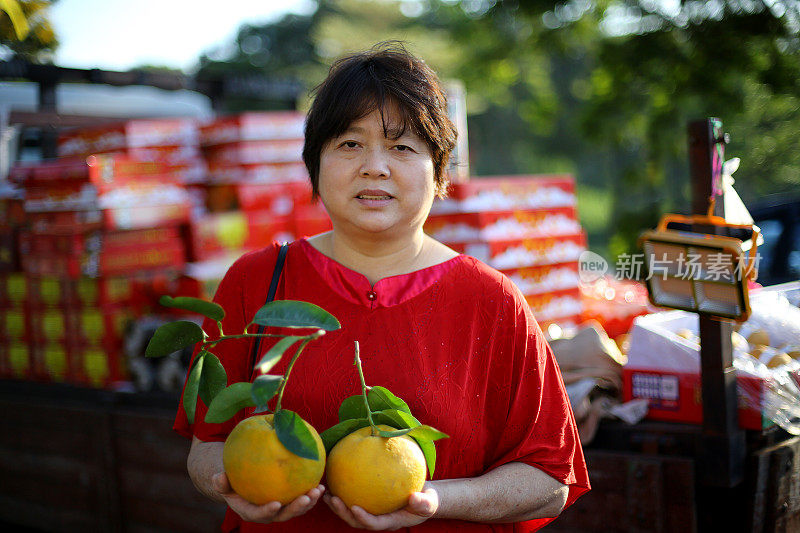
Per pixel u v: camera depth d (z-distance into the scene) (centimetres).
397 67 143
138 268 354
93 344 342
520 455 147
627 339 296
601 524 226
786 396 224
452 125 149
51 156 465
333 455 125
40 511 349
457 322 146
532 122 1306
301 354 145
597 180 3316
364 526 123
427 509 124
